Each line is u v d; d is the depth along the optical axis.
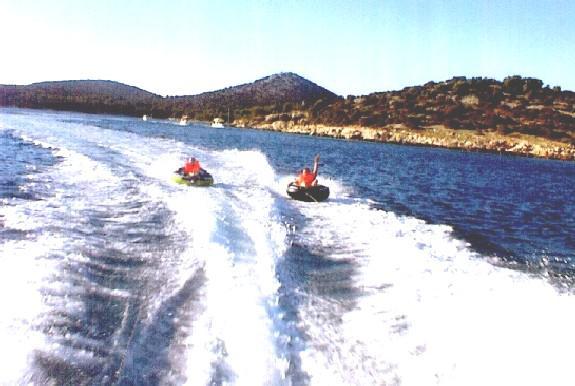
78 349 5.62
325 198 18.94
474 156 70.94
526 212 21.55
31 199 13.98
